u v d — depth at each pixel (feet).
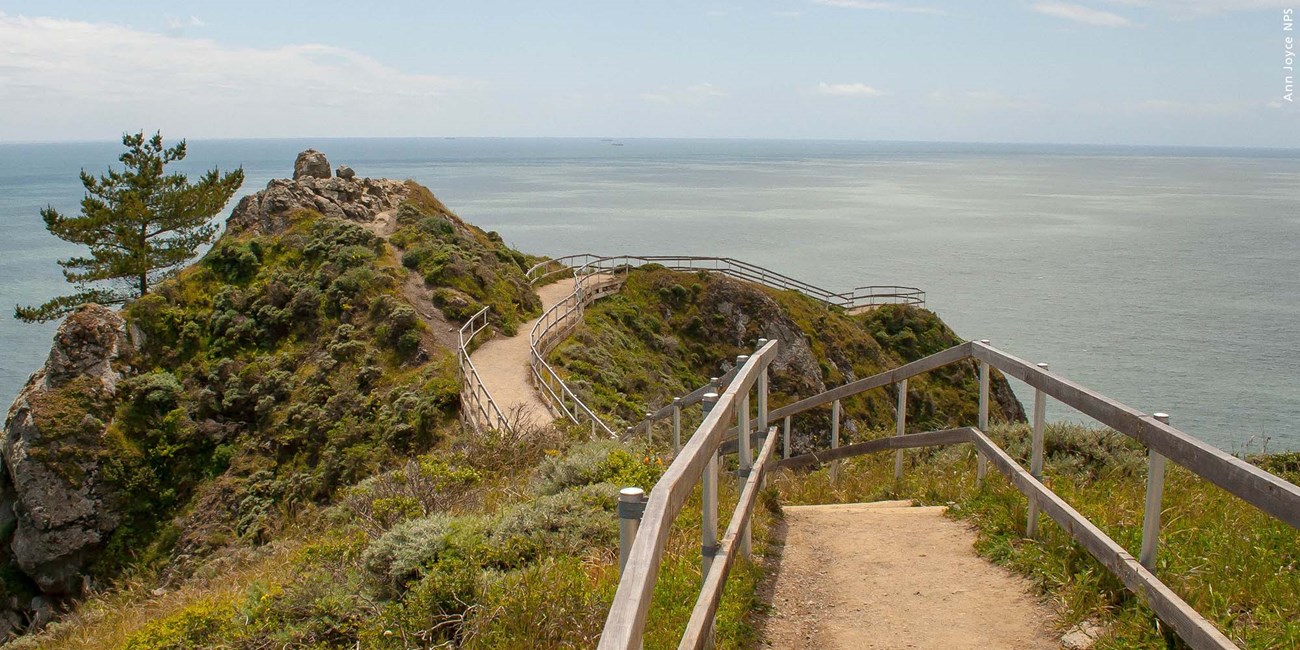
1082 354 195.31
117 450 102.63
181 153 163.84
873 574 19.81
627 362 125.70
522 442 49.57
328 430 98.22
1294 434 142.41
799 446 124.57
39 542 97.55
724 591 17.52
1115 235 439.63
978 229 464.24
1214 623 14.29
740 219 506.07
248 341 118.11
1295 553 17.25
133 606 45.21
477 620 17.95
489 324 122.62
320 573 24.41
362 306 118.83
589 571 20.31
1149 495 15.06
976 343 25.30
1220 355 194.29
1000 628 16.52
